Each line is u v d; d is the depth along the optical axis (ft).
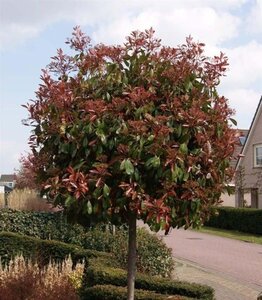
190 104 17.66
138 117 17.04
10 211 51.31
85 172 17.07
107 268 29.53
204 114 17.24
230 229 102.78
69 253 37.60
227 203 134.62
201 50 18.65
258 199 119.85
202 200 17.61
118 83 17.78
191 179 17.34
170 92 17.63
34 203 52.47
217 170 18.02
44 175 18.38
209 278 45.32
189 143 17.62
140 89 17.07
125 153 16.55
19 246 41.39
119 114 16.93
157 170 16.70
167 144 16.81
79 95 17.90
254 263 56.95
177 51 18.47
